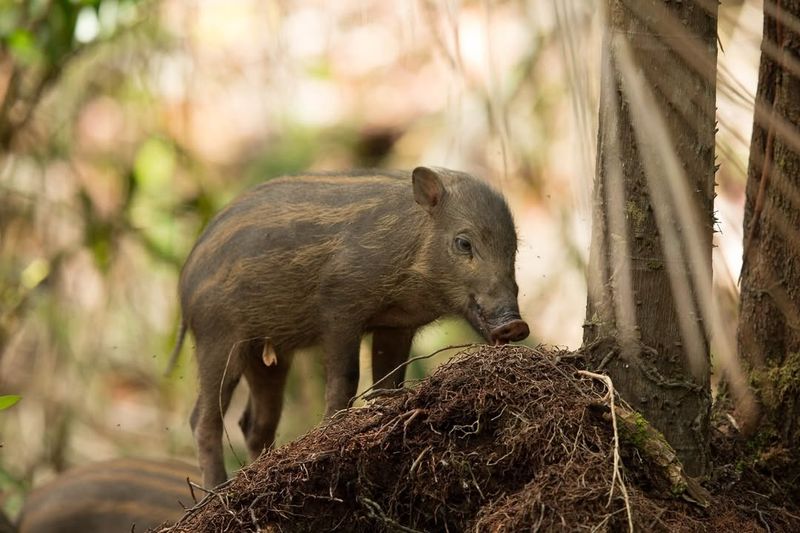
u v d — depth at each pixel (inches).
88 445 658.2
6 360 654.5
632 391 281.6
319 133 786.2
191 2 567.2
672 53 252.1
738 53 306.3
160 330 659.4
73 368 640.4
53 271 615.5
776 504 296.5
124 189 631.8
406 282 392.5
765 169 300.8
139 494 502.0
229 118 740.7
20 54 526.3
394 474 279.9
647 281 278.5
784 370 313.4
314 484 281.1
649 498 265.4
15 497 600.7
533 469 267.7
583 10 205.2
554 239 578.6
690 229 235.5
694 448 285.0
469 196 390.6
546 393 275.1
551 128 465.4
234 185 749.9
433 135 779.4
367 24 473.1
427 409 279.9
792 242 306.2
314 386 569.6
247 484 285.0
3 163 594.6
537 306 592.4
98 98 660.1
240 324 406.6
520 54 438.9
